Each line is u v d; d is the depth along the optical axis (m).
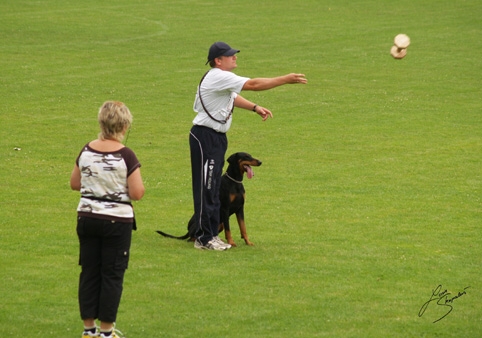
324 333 19.42
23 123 52.88
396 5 111.88
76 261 25.20
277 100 62.25
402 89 66.62
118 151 18.12
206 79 26.50
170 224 31.00
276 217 32.22
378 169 41.97
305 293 22.44
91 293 18.33
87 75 70.38
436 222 31.34
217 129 26.73
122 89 65.38
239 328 19.66
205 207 27.00
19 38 86.88
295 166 42.69
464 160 44.16
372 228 30.39
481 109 59.44
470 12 105.56
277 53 82.81
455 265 25.45
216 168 26.92
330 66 76.56
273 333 19.36
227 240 28.06
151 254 26.30
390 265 25.39
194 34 92.94
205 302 21.55
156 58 79.25
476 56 81.00
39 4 109.75
